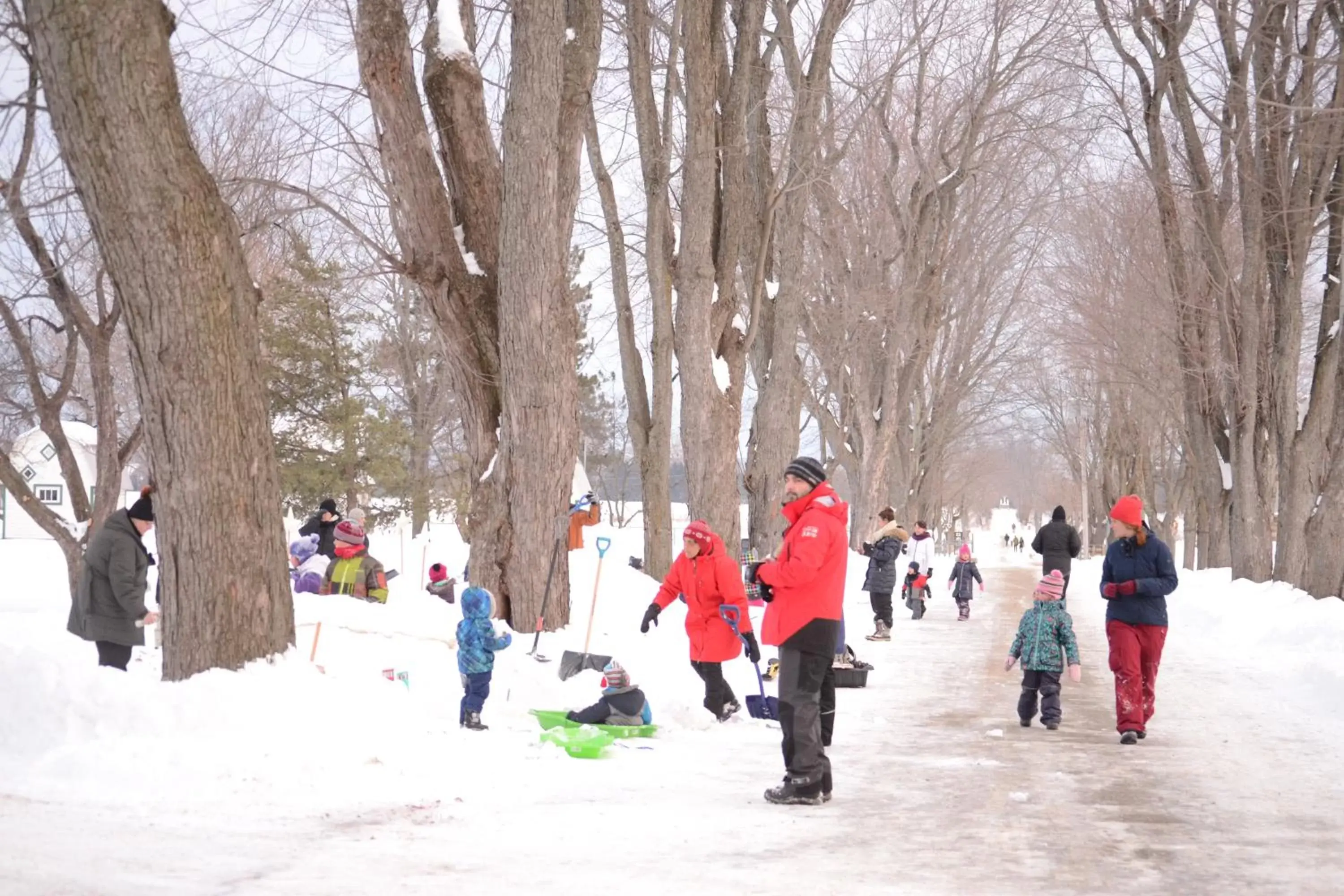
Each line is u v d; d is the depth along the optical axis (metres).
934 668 16.03
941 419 46.31
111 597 9.17
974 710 12.11
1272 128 22.95
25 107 9.26
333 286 23.89
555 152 14.12
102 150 7.89
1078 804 7.45
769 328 25.25
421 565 31.56
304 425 40.69
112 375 18.73
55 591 27.16
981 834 6.54
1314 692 13.25
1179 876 5.68
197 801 6.64
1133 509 10.34
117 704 7.60
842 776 8.38
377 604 13.27
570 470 14.45
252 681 8.12
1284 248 25.56
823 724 8.36
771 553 24.58
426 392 44.19
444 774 7.73
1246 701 12.88
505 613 14.31
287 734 7.82
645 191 21.58
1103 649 18.92
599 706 9.95
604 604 15.51
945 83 34.56
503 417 14.46
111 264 8.18
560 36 13.98
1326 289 25.53
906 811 7.16
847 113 26.80
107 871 5.04
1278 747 9.82
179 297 8.23
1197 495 49.25
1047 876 5.65
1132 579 10.32
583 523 22.25
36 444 51.00
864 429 37.78
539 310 14.19
